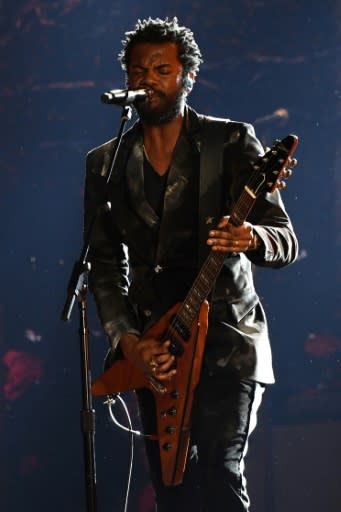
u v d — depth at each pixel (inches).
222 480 406.3
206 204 417.7
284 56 1248.2
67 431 1178.6
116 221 440.1
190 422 419.5
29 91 1279.5
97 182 448.8
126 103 407.8
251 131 423.8
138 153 434.3
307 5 1228.5
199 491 433.1
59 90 1280.8
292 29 1238.3
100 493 1072.8
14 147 1301.7
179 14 1234.6
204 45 1245.7
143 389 436.8
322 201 1285.7
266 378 415.5
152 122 422.6
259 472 1017.5
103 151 450.0
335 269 1268.5
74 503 1130.0
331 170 1278.3
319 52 1244.5
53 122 1294.3
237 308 417.7
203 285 402.9
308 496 1015.6
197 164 422.6
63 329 1236.5
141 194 430.9
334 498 1012.5
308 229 1282.0
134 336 432.8
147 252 433.4
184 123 427.8
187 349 412.5
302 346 1218.0
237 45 1244.5
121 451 1076.5
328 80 1254.3
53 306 1280.8
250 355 411.5
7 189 1312.7
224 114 1267.2
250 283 427.2
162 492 436.1
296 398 1131.3
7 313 1274.6
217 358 411.5
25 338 1251.2
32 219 1318.9
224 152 419.8
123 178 437.7
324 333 1235.2
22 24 1249.4
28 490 1139.9
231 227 373.1
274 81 1257.4
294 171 1284.4
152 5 1235.2
